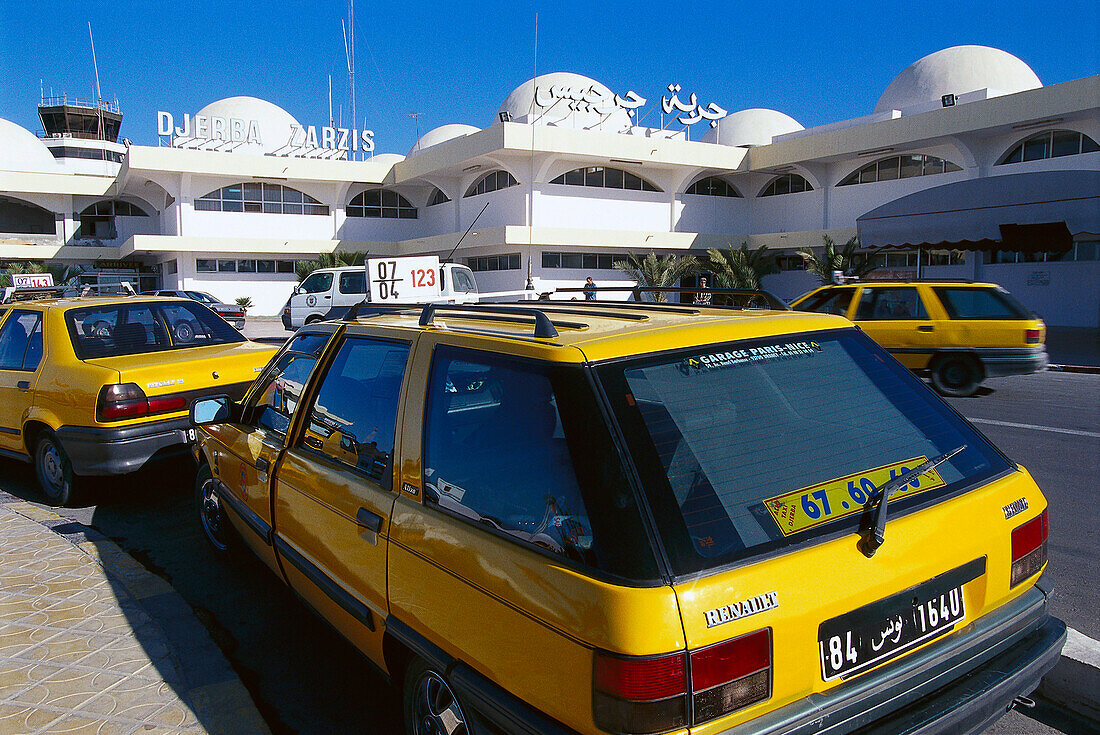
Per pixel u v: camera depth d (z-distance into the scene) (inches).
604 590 72.9
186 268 1499.8
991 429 343.0
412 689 103.3
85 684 132.3
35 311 261.4
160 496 251.9
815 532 82.4
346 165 1512.1
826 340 109.3
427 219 1641.2
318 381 136.0
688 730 71.4
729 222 1435.8
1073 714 123.7
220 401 168.1
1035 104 907.4
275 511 141.2
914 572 85.7
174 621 157.2
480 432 94.0
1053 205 598.9
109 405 220.1
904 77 1349.7
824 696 78.5
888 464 94.3
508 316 111.2
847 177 1257.4
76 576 179.9
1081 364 586.2
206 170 1416.1
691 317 110.2
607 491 77.9
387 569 103.2
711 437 86.9
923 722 82.6
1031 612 98.8
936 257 1091.9
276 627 159.3
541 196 1258.6
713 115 1376.7
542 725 77.6
